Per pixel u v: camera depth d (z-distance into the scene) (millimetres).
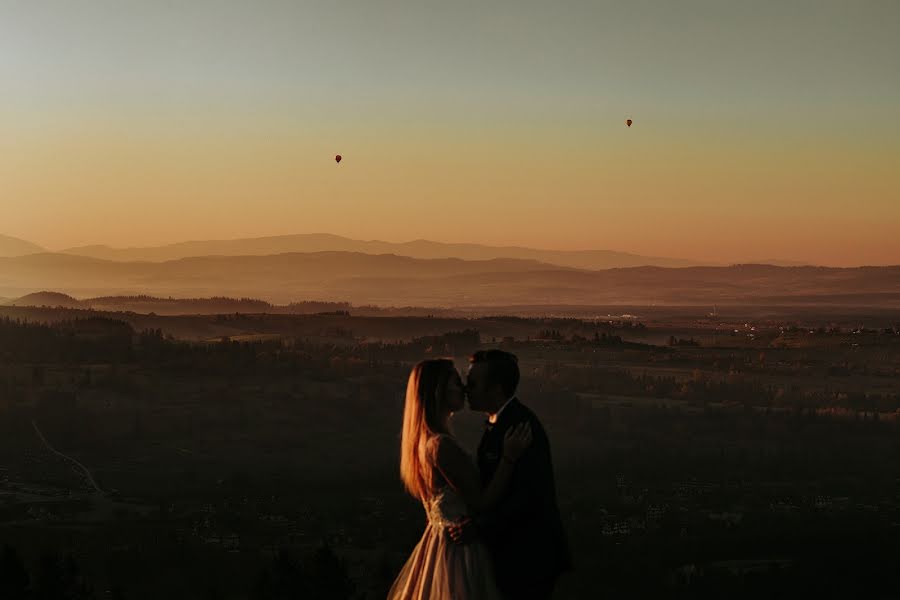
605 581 86250
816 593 86688
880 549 103188
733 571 92500
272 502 149375
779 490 166125
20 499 153750
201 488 170125
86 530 116938
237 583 83375
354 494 158625
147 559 92875
